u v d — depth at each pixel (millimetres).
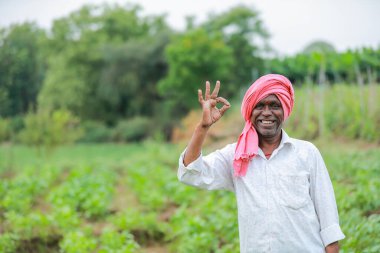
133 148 32719
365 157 9445
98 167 15750
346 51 13844
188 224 6738
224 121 20344
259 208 2832
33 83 30188
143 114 43031
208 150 16969
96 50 43781
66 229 7578
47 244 7332
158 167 13883
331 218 2857
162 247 7527
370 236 4715
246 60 36531
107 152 28656
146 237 7762
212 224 6691
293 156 2908
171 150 20031
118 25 49281
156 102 41656
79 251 6426
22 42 28766
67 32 48562
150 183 11398
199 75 32844
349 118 13547
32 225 7430
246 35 38094
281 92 2906
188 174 2932
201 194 9836
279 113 2928
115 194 11523
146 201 9547
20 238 7234
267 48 38125
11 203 9164
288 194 2832
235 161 2918
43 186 11094
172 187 10133
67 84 43062
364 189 6344
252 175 2896
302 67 18672
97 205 8977
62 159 19438
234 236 6047
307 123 14469
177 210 8578
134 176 12297
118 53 40469
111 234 6773
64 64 44500
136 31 50406
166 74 41125
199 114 23125
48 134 17484
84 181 10914
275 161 2908
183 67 32344
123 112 44656
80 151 29656
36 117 17625
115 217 8430
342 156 9797
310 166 2906
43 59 47219
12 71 20219
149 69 41094
